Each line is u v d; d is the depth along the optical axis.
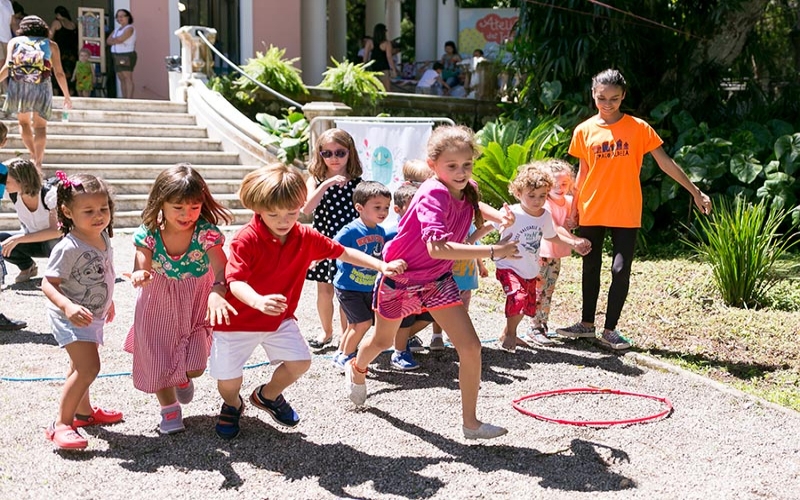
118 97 14.78
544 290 5.79
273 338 3.77
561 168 5.88
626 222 5.62
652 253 9.90
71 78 15.43
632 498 3.37
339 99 13.93
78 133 11.42
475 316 6.60
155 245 3.67
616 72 5.67
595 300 5.86
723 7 11.18
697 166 10.35
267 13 16.05
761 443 4.02
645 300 7.24
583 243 5.48
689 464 3.75
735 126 11.81
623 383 4.95
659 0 11.70
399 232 3.90
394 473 3.55
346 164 5.39
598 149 5.66
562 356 5.51
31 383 4.53
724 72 12.02
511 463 3.71
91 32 14.34
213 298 3.56
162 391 3.86
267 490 3.34
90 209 3.63
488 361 5.34
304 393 4.56
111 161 11.00
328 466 3.60
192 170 3.67
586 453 3.83
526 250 5.43
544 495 3.37
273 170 3.55
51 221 6.14
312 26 16.56
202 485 3.37
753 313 6.86
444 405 4.44
